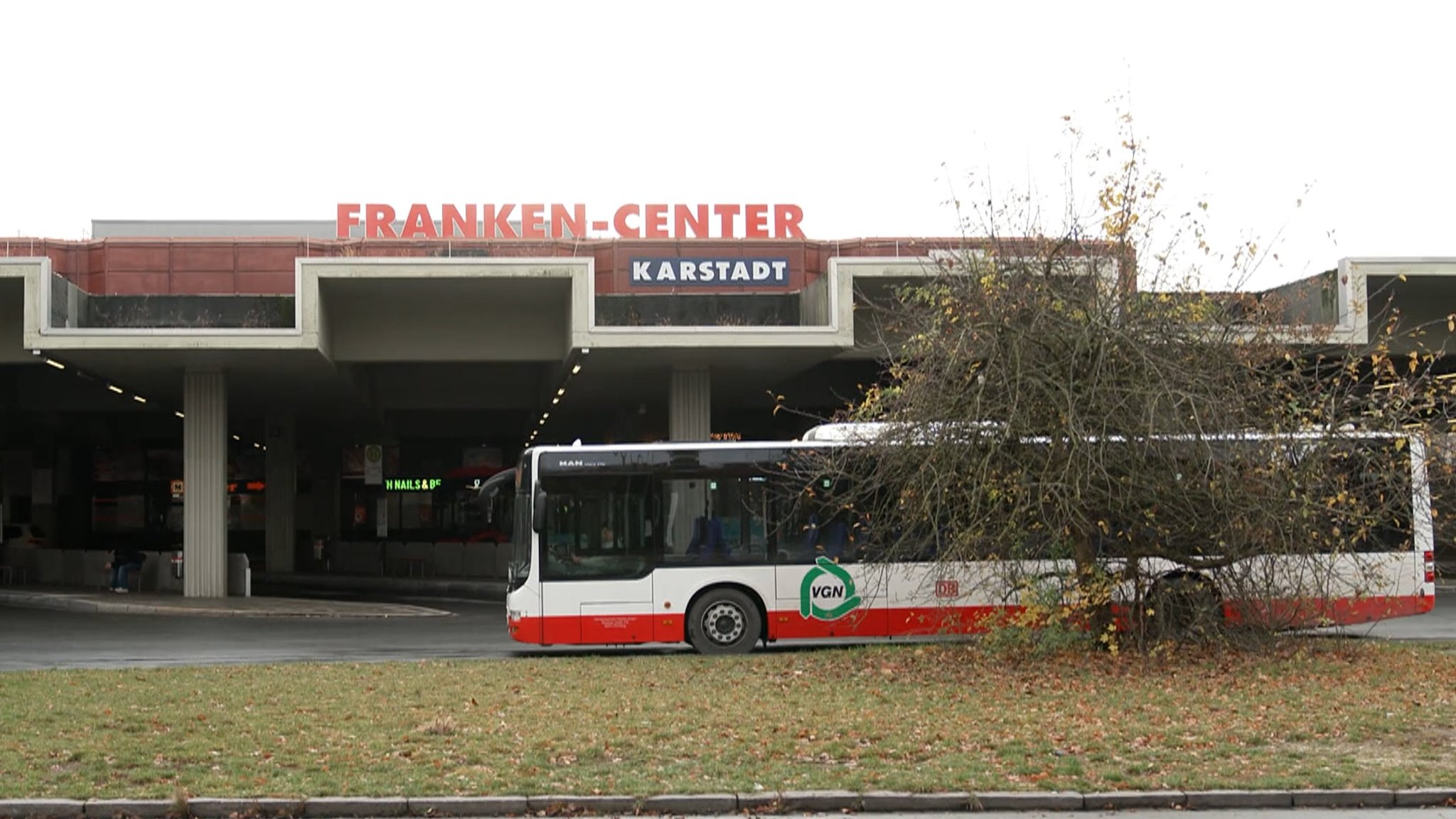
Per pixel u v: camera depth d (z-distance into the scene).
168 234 44.34
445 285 28.55
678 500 18.91
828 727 11.48
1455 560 37.84
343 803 8.85
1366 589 16.62
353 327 31.20
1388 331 16.70
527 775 9.66
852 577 18.80
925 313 15.84
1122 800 9.01
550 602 18.62
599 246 31.80
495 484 21.03
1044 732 11.17
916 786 9.23
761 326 28.41
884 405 15.73
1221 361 14.82
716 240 31.89
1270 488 14.67
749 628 18.72
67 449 57.19
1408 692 13.28
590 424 52.84
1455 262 28.58
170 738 11.12
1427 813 8.86
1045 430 14.53
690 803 8.93
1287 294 30.42
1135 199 15.41
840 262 27.92
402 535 59.59
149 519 58.19
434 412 53.59
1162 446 14.31
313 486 59.81
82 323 28.95
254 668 16.31
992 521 14.91
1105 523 14.80
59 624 25.73
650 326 28.48
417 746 10.74
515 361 32.50
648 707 12.73
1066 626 15.84
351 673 15.68
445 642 21.62
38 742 10.91
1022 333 14.45
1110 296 14.78
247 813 8.78
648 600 18.69
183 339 27.33
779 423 47.31
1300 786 9.19
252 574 47.22
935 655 16.45
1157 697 12.96
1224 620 15.84
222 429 31.81
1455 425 16.06
